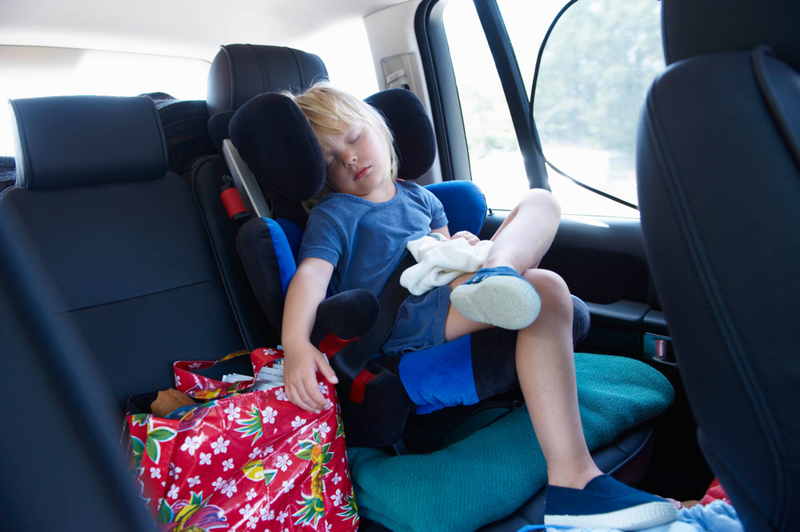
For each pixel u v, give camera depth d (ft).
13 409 0.94
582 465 2.53
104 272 3.52
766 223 1.30
